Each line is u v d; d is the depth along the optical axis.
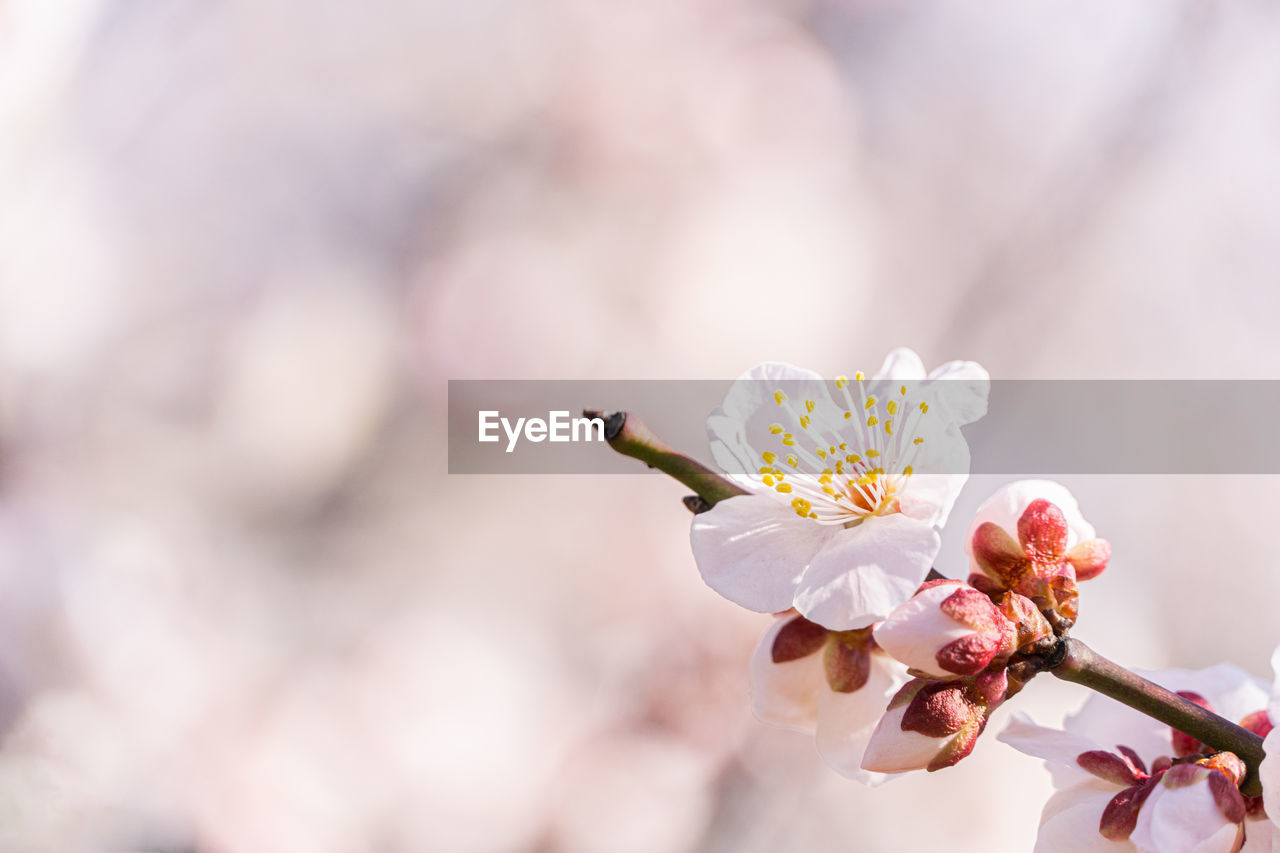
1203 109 0.64
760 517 0.22
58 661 0.46
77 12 0.57
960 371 0.22
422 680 0.50
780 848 0.49
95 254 0.57
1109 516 0.58
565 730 0.50
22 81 0.56
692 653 0.52
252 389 0.56
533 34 0.63
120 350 0.56
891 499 0.22
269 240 0.59
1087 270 0.63
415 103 0.62
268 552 0.53
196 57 0.60
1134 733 0.23
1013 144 0.65
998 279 0.63
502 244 0.60
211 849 0.44
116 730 0.45
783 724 0.22
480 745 0.49
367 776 0.47
